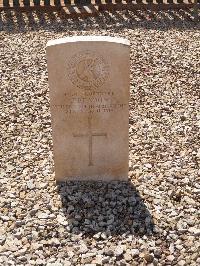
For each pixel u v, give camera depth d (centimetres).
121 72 166
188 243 158
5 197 179
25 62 287
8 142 214
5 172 194
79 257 154
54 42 163
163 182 186
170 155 203
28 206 175
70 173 186
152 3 369
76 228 165
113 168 186
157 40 317
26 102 246
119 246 157
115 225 167
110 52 163
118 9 367
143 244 158
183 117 231
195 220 167
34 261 152
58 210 173
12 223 167
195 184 185
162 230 164
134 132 220
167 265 151
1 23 346
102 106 173
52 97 171
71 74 167
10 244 159
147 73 274
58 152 181
